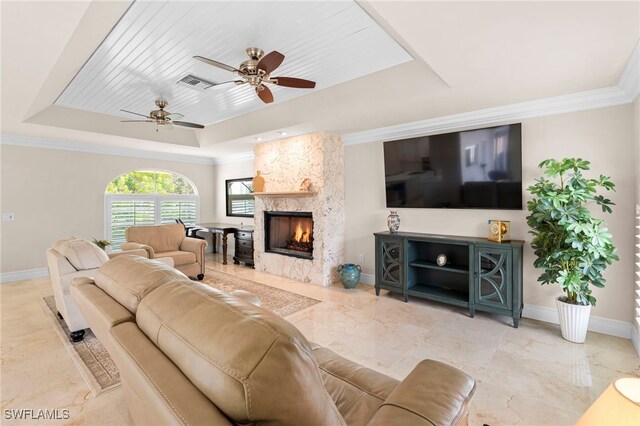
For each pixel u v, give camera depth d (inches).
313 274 183.6
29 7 64.6
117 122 186.2
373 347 104.7
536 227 112.0
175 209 266.7
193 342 30.2
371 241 181.0
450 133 145.1
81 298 56.9
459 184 143.9
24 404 75.4
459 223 148.5
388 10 64.7
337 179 186.7
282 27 94.3
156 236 195.0
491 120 135.9
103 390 80.3
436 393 39.3
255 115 176.7
